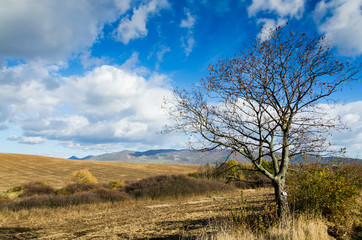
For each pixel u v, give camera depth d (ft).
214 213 39.88
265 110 22.94
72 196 63.26
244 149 22.95
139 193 75.77
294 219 23.06
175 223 36.06
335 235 22.20
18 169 179.22
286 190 27.71
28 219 44.01
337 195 25.85
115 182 104.58
